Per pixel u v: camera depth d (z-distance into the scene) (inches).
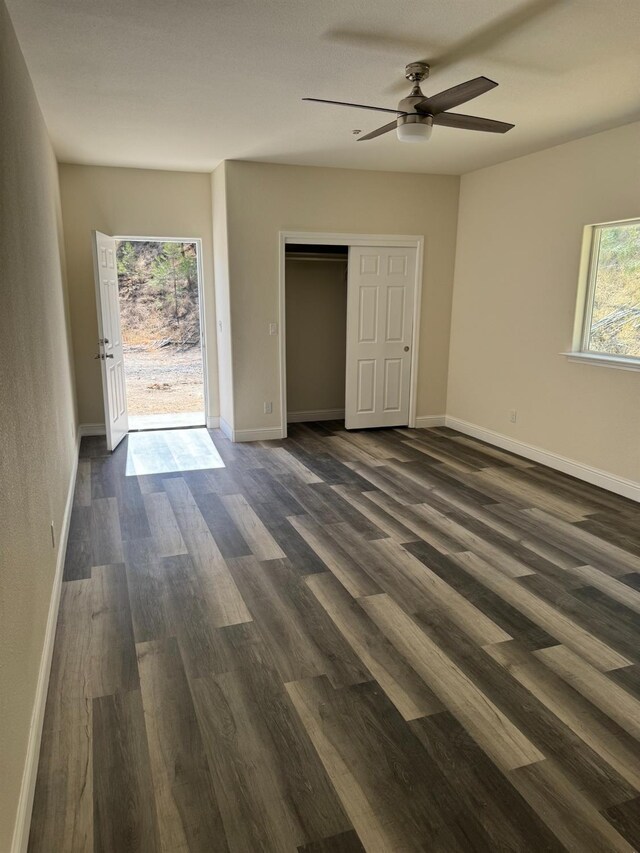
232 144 192.9
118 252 426.3
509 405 227.8
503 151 203.2
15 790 62.6
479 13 102.6
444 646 101.7
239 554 136.9
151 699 87.7
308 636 104.3
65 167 224.8
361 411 262.1
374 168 233.0
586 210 185.0
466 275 249.6
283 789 72.1
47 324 136.2
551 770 75.5
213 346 258.8
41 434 107.0
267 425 245.3
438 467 207.2
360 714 85.1
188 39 113.3
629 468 175.8
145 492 179.3
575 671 95.4
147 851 63.7
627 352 178.7
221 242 231.8
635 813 69.4
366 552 138.4
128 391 390.0
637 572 129.3
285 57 121.7
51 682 91.1
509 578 126.2
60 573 122.6
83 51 118.0
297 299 272.5
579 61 123.2
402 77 132.8
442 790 72.3
